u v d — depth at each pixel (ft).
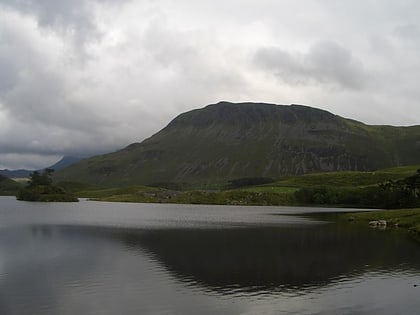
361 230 373.40
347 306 140.05
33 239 288.51
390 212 490.08
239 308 136.05
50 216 515.09
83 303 139.64
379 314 132.57
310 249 256.73
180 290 155.74
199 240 295.28
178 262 209.05
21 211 615.98
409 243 286.87
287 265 204.74
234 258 222.28
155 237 311.06
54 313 129.59
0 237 296.92
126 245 265.54
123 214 589.73
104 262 207.10
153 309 133.90
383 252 247.70
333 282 171.73
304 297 149.38
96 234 324.80
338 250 253.85
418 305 141.90
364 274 187.01
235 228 387.55
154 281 168.45
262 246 267.59
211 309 134.41
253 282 168.86
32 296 146.82
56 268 191.62
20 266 195.11
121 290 155.12
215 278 175.01
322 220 490.90
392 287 164.66
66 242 275.39
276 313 131.75
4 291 152.66
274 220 495.00
